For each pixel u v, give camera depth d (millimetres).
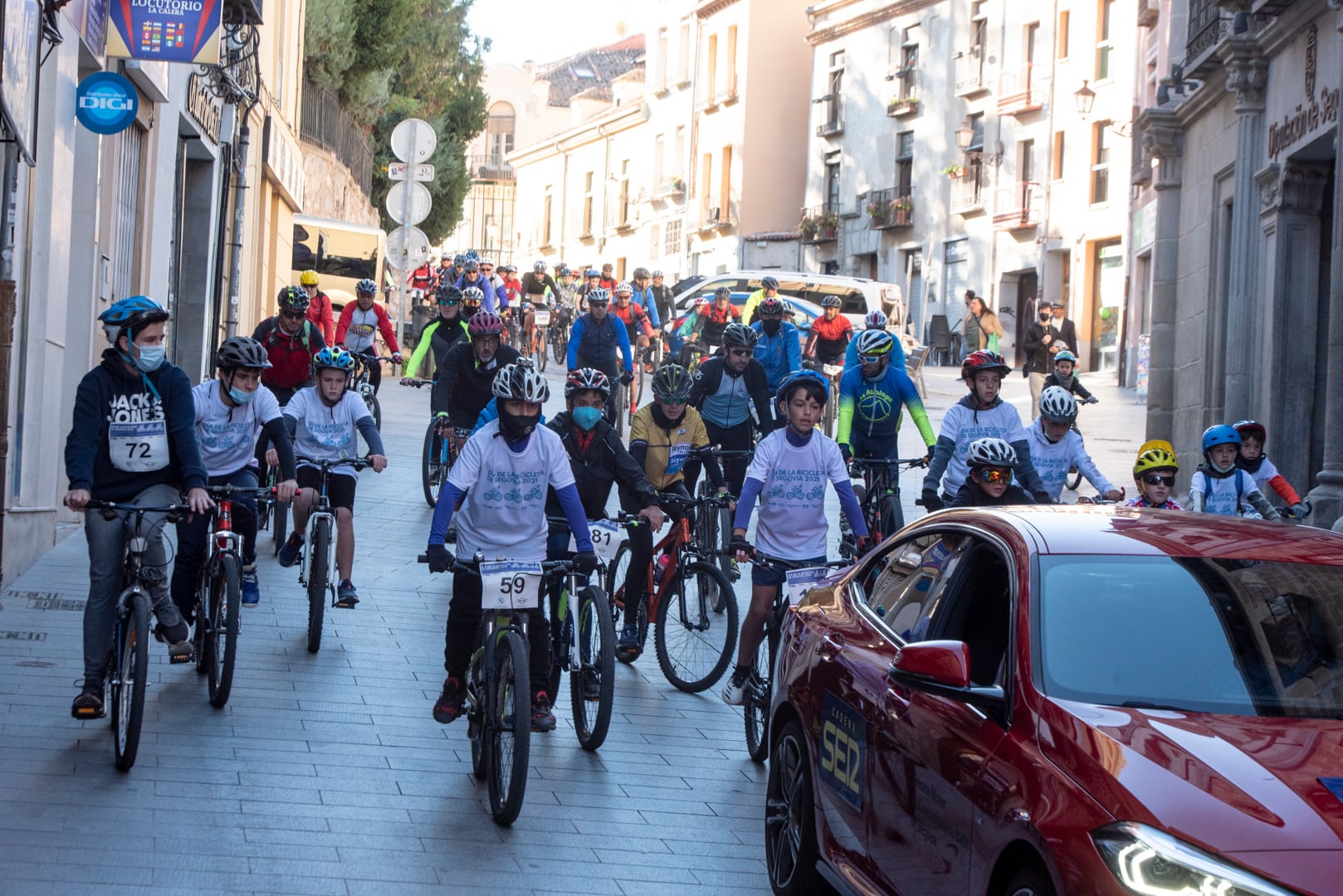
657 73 68938
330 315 18922
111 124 11477
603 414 8352
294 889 5527
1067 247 45500
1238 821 3662
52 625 9305
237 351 8312
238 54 18500
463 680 7176
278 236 29125
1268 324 16172
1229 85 17094
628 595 9508
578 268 78688
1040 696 4324
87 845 5770
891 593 5680
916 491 18750
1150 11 36250
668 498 9297
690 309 35438
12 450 10570
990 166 49188
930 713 4719
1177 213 21188
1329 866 3500
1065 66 45875
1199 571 4824
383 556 12672
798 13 61500
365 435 9805
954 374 41844
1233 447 9695
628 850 6336
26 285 10469
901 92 53969
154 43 11891
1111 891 3582
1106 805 3801
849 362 11492
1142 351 36281
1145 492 9445
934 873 4477
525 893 5719
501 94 95000
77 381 12578
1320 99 14539
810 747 5664
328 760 7184
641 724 8477
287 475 8430
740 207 61406
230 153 20828
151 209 15273
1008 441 9836
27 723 7332
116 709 6785
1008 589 4840
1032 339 24000
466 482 6898
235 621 7781
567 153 80188
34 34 9586
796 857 5688
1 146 9422
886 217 53812
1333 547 5078
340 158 40281
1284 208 15844
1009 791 4113
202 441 8461
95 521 6984
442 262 35156
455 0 51250
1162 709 4309
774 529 8164
